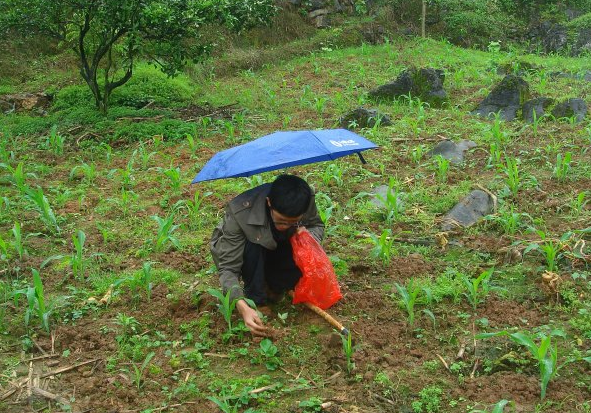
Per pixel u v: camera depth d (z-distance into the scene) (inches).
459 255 217.3
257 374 157.8
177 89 466.9
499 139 329.4
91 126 391.5
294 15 674.2
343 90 492.1
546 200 257.4
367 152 326.6
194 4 382.9
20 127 389.1
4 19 388.2
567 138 342.3
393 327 174.2
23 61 514.3
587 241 219.8
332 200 267.6
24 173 310.8
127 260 219.3
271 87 502.0
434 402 144.6
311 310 180.1
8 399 150.8
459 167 304.2
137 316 183.8
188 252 223.9
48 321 182.2
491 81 495.5
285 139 167.5
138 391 152.6
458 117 402.3
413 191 270.5
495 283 197.3
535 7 781.3
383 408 144.3
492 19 751.1
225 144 358.6
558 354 160.9
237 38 617.3
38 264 215.6
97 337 173.9
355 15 719.1
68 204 271.1
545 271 197.8
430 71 442.0
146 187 292.4
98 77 475.8
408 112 414.0
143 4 369.4
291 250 177.9
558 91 470.0
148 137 367.2
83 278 205.0
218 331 173.5
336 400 146.2
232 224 169.0
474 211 247.0
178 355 166.2
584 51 698.2
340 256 215.8
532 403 144.0
